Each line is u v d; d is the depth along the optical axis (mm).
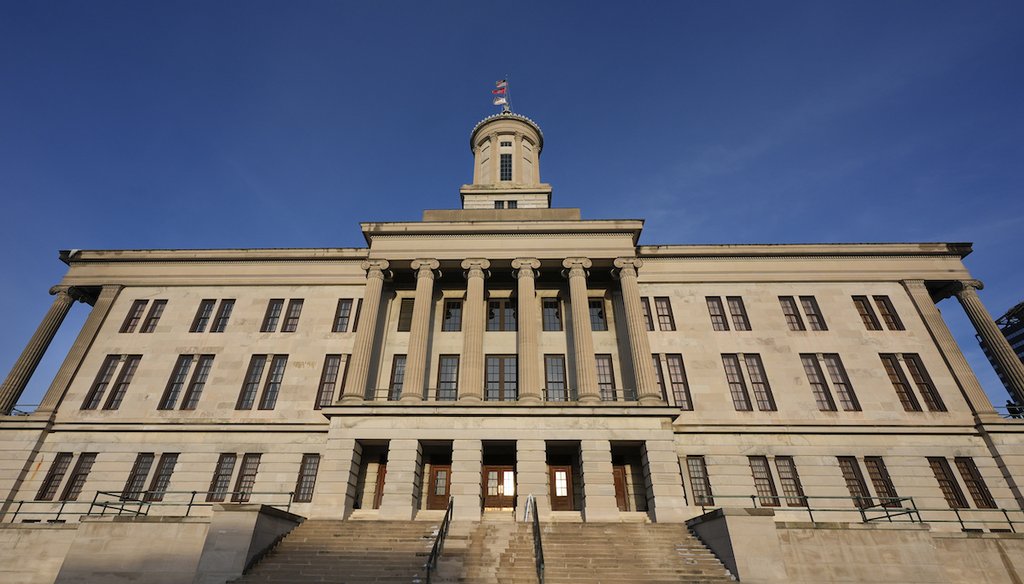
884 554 18266
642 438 25703
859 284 34625
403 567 17547
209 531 18000
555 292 34000
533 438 25859
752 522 17859
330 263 35969
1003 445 28578
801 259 35469
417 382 28438
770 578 16984
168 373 32219
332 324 33719
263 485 28688
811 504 27625
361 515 24984
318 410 30688
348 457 25594
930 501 27578
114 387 31719
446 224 32562
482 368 29109
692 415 30062
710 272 35000
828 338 32656
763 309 33750
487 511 26250
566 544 19516
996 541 20594
